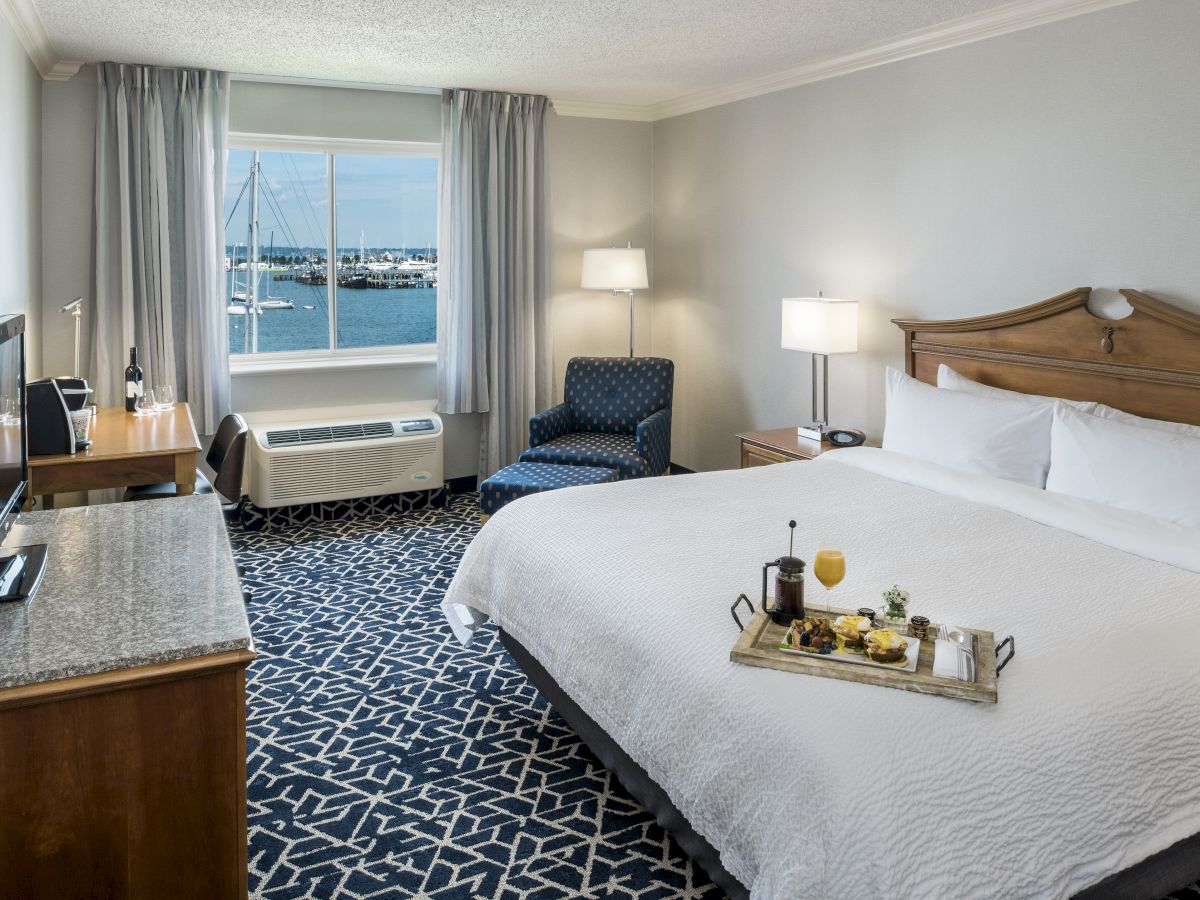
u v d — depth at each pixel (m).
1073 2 3.58
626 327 6.53
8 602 1.86
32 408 3.49
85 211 4.96
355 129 5.61
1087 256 3.66
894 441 3.99
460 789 2.73
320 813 2.60
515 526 3.17
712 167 5.84
